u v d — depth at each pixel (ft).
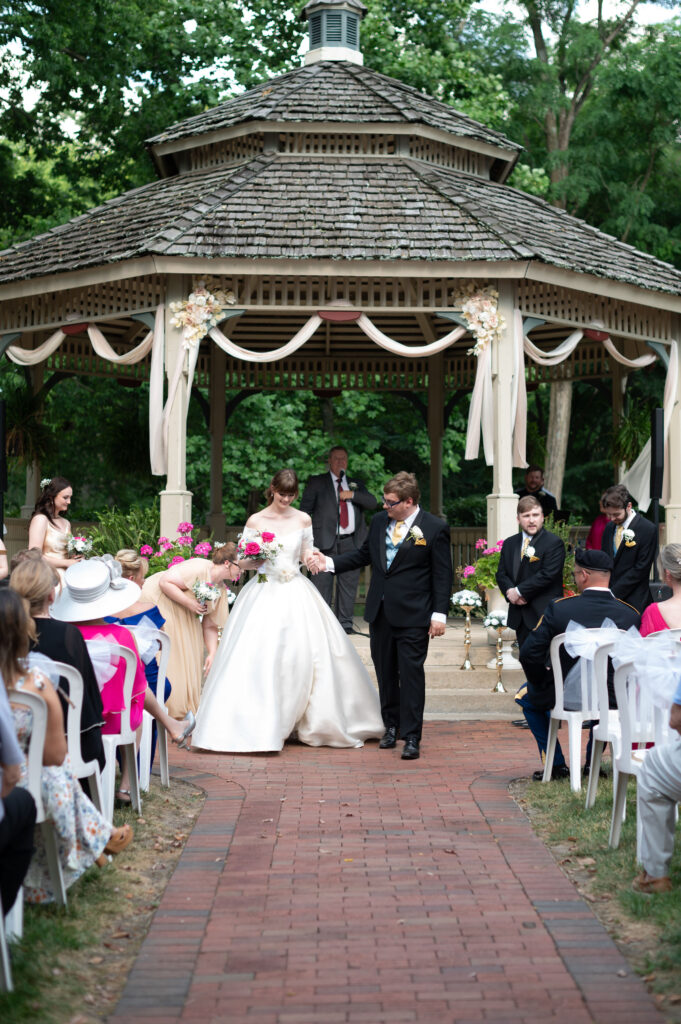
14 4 64.34
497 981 12.53
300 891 15.62
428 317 47.14
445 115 42.98
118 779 21.94
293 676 25.57
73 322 37.63
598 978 12.59
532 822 19.34
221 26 75.10
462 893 15.52
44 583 15.69
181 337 34.63
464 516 84.69
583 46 80.23
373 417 80.23
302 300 35.76
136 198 41.42
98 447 73.72
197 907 14.94
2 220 75.31
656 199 85.25
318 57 45.50
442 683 31.94
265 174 38.14
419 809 20.17
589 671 20.52
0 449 36.04
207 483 75.20
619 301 40.11
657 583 28.60
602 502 27.30
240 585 41.98
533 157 84.12
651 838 15.16
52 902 14.75
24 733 13.55
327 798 21.02
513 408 35.37
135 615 23.53
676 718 14.16
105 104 72.95
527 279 36.27
